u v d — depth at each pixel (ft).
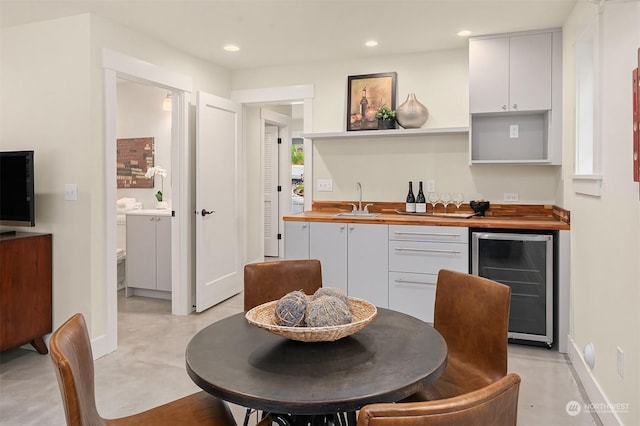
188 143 13.32
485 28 11.22
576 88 9.56
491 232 11.01
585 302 8.62
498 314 5.64
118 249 16.89
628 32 6.23
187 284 13.48
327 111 14.32
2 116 10.91
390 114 12.99
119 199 18.67
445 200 12.48
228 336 4.98
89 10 9.89
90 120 10.06
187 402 5.02
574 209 9.71
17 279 9.78
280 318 4.53
